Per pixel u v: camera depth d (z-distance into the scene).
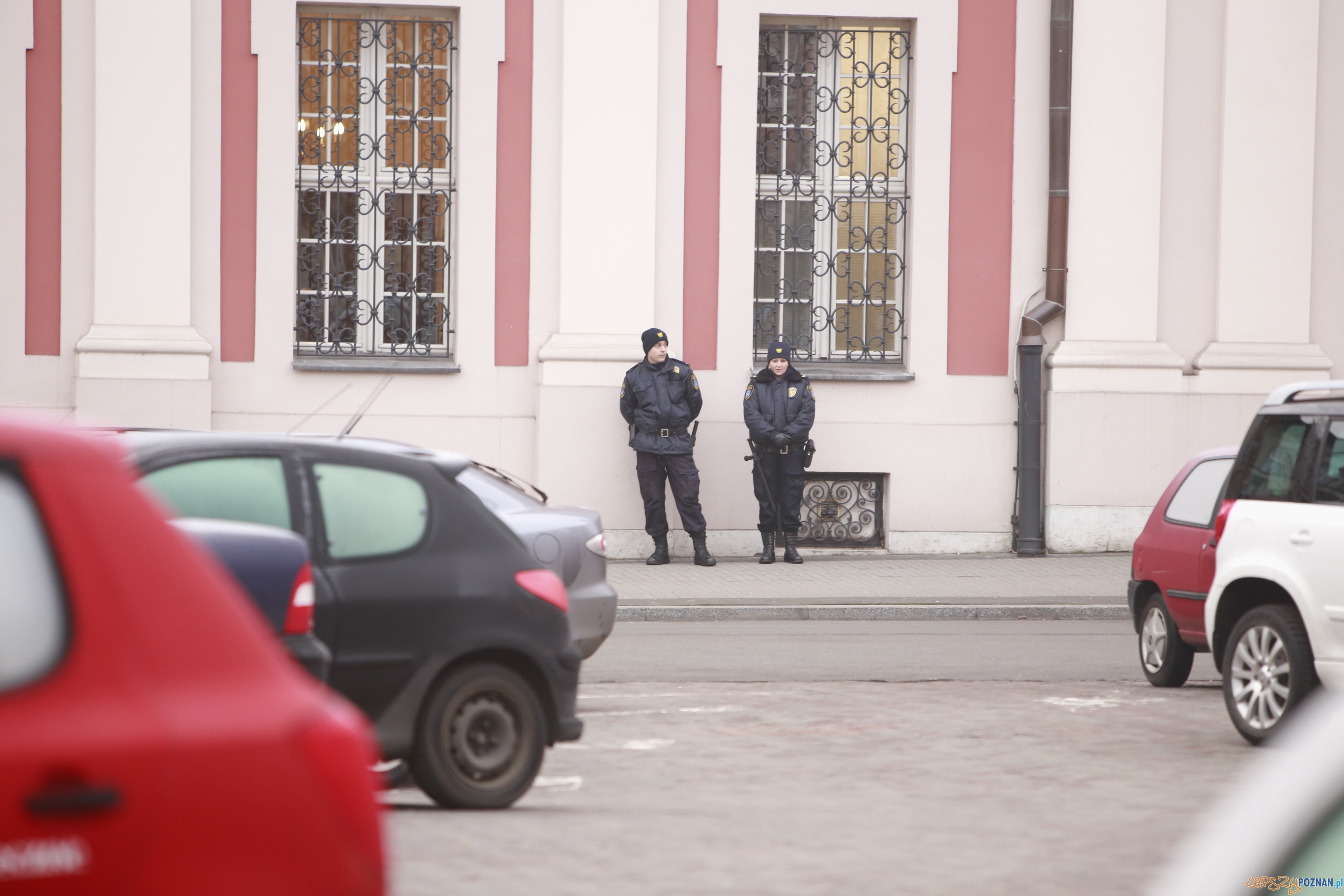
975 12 58.81
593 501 57.03
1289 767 6.47
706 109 57.91
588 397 56.88
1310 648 27.52
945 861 19.34
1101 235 58.59
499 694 22.39
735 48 57.94
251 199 56.34
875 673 36.97
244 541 18.45
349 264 57.72
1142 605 36.19
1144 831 21.27
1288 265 59.12
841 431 58.47
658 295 57.91
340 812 9.29
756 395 55.75
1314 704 27.45
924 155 58.75
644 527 57.19
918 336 58.88
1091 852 19.94
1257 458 29.34
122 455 9.66
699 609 46.88
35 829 8.35
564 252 57.12
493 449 57.56
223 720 9.03
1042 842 20.52
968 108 58.91
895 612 47.38
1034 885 18.14
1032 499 58.53
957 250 59.03
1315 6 59.03
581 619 31.58
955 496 58.97
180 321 55.62
